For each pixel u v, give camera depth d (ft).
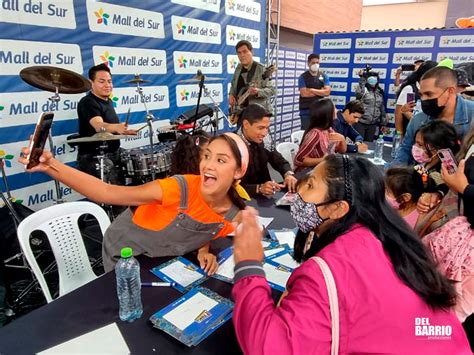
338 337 2.06
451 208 4.45
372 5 38.17
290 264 4.15
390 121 19.25
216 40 14.96
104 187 3.76
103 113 9.67
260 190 6.68
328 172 2.57
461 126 6.05
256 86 13.58
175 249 4.31
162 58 12.60
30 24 8.66
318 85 18.04
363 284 2.12
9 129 8.63
